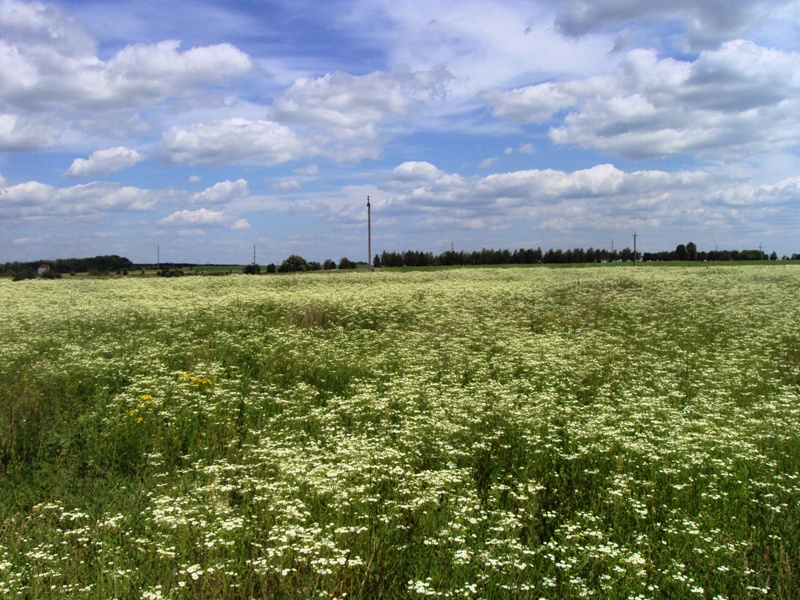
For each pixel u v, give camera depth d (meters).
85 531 5.28
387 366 12.10
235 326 16.31
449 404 8.94
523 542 5.26
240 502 5.97
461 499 5.43
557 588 4.42
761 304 20.36
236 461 7.18
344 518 5.25
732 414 8.62
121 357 12.03
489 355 13.41
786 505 5.45
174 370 11.41
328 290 26.75
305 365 11.88
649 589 4.22
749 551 4.86
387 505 5.60
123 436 7.64
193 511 5.36
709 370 11.19
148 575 4.54
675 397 9.87
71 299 22.94
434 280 36.56
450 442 7.43
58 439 7.51
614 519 5.34
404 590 4.44
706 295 22.92
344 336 15.27
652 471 6.24
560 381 10.70
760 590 4.30
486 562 4.39
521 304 21.08
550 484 6.40
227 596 4.26
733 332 15.54
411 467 6.46
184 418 8.23
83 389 9.96
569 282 31.11
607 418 8.27
